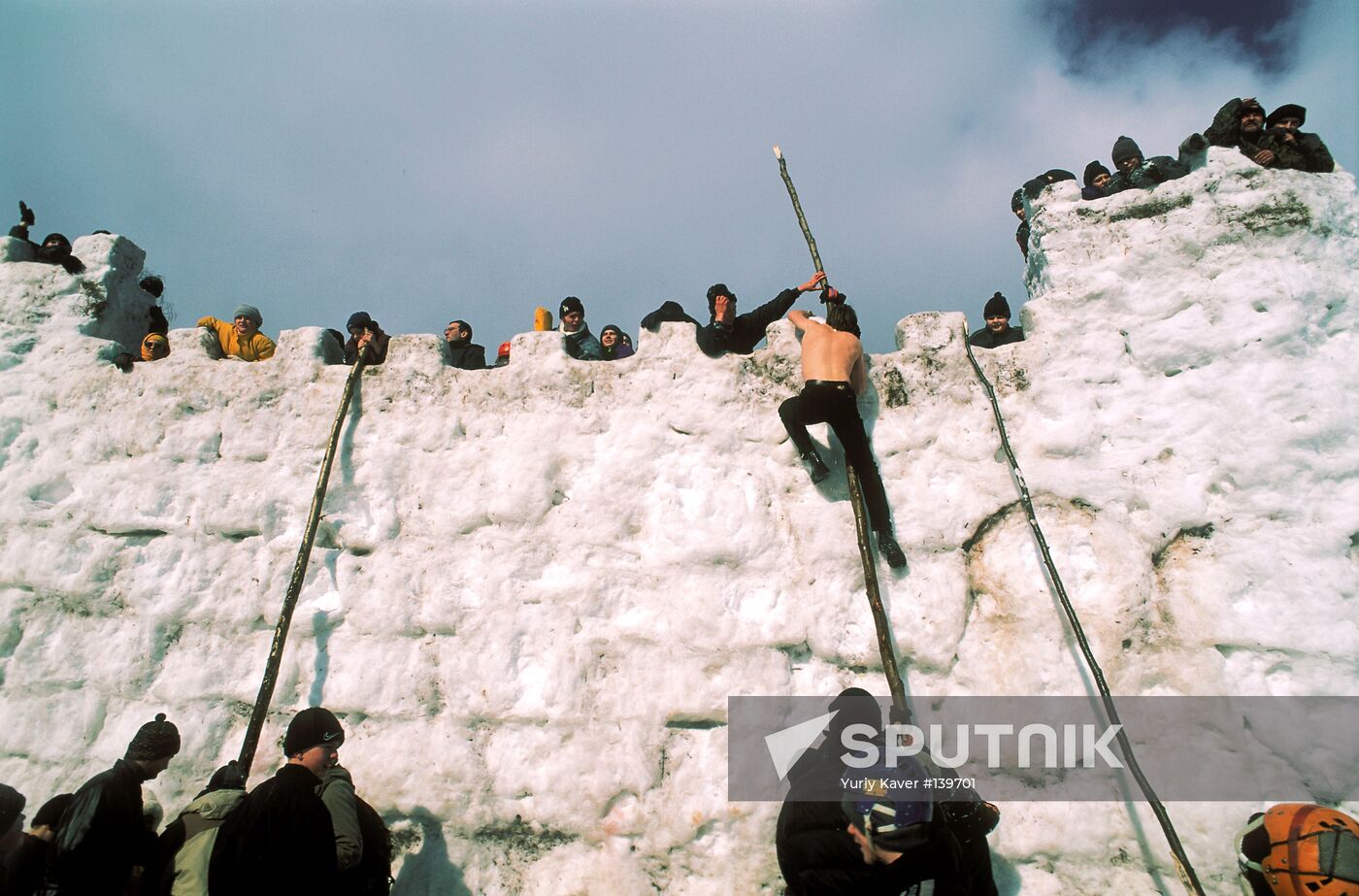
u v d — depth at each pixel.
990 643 4.86
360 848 3.98
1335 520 4.75
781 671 4.94
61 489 5.87
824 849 3.85
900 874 3.71
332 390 5.84
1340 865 3.75
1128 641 4.72
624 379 5.63
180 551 5.57
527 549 5.34
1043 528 5.00
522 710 5.05
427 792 4.94
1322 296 5.12
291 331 6.03
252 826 3.70
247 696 5.25
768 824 4.69
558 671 5.07
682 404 5.52
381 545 5.47
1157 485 4.96
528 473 5.46
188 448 5.79
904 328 5.56
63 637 5.50
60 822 3.99
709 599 5.08
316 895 3.69
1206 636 4.67
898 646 4.89
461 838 4.88
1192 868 4.27
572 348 6.59
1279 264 5.18
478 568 5.34
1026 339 5.46
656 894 4.65
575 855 4.79
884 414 5.38
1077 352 5.31
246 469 5.71
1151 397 5.16
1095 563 4.88
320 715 4.22
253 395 5.88
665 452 5.43
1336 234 5.24
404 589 5.34
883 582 5.01
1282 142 5.60
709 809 4.74
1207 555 4.83
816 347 5.17
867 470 5.02
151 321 7.14
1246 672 4.61
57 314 6.46
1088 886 4.44
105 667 5.39
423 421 5.69
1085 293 5.39
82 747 5.23
